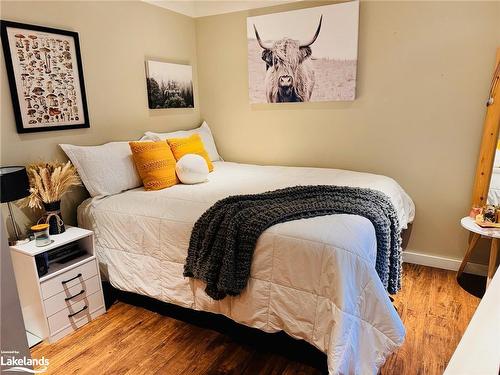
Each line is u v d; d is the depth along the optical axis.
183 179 2.71
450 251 2.92
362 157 3.14
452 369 0.57
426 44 2.71
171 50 3.45
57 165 2.28
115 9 2.84
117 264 2.31
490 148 2.60
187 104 3.68
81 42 2.60
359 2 2.85
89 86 2.69
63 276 2.09
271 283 1.72
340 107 3.13
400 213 2.53
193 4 3.63
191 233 1.99
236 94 3.63
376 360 1.53
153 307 2.41
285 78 3.28
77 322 2.19
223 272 1.75
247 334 2.09
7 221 2.20
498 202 2.62
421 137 2.87
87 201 2.49
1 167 2.08
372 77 2.95
